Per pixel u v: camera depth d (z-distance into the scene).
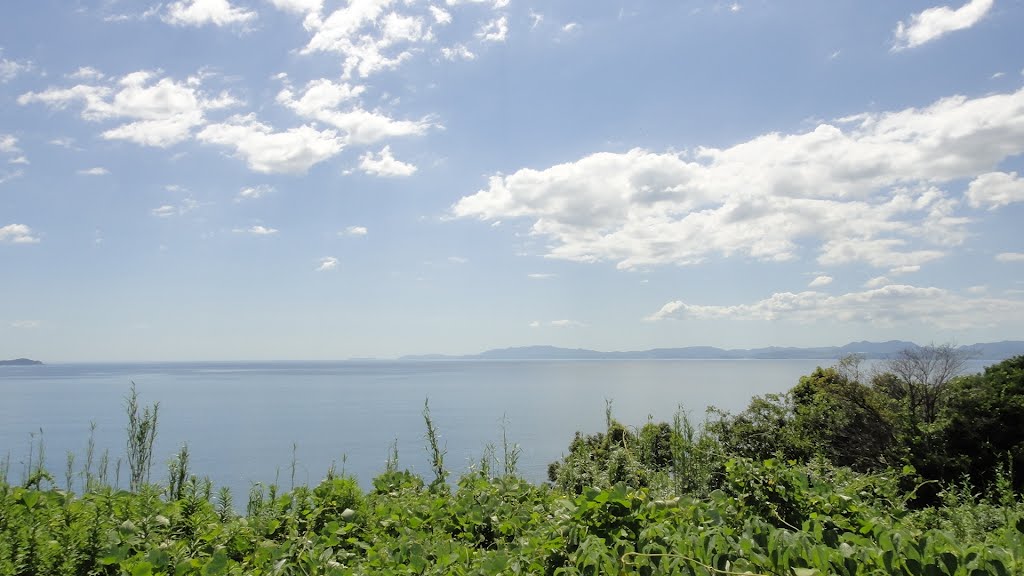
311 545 3.84
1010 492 6.45
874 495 4.31
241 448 58.28
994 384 21.09
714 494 3.74
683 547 2.81
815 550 2.56
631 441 7.72
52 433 65.31
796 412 20.16
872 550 2.61
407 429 83.88
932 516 4.56
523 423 79.19
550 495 5.51
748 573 2.52
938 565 2.40
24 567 3.28
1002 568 2.34
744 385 191.88
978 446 16.61
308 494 4.94
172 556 3.53
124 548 3.48
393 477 6.09
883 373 25.91
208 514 4.44
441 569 3.36
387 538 4.27
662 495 5.27
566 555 3.20
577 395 169.50
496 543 4.15
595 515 3.42
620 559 2.80
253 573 3.41
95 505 3.94
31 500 3.93
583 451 7.34
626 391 170.12
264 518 4.52
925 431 17.48
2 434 64.69
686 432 7.07
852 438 20.06
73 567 3.38
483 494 5.11
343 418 111.38
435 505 4.85
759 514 3.49
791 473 3.67
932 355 25.09
